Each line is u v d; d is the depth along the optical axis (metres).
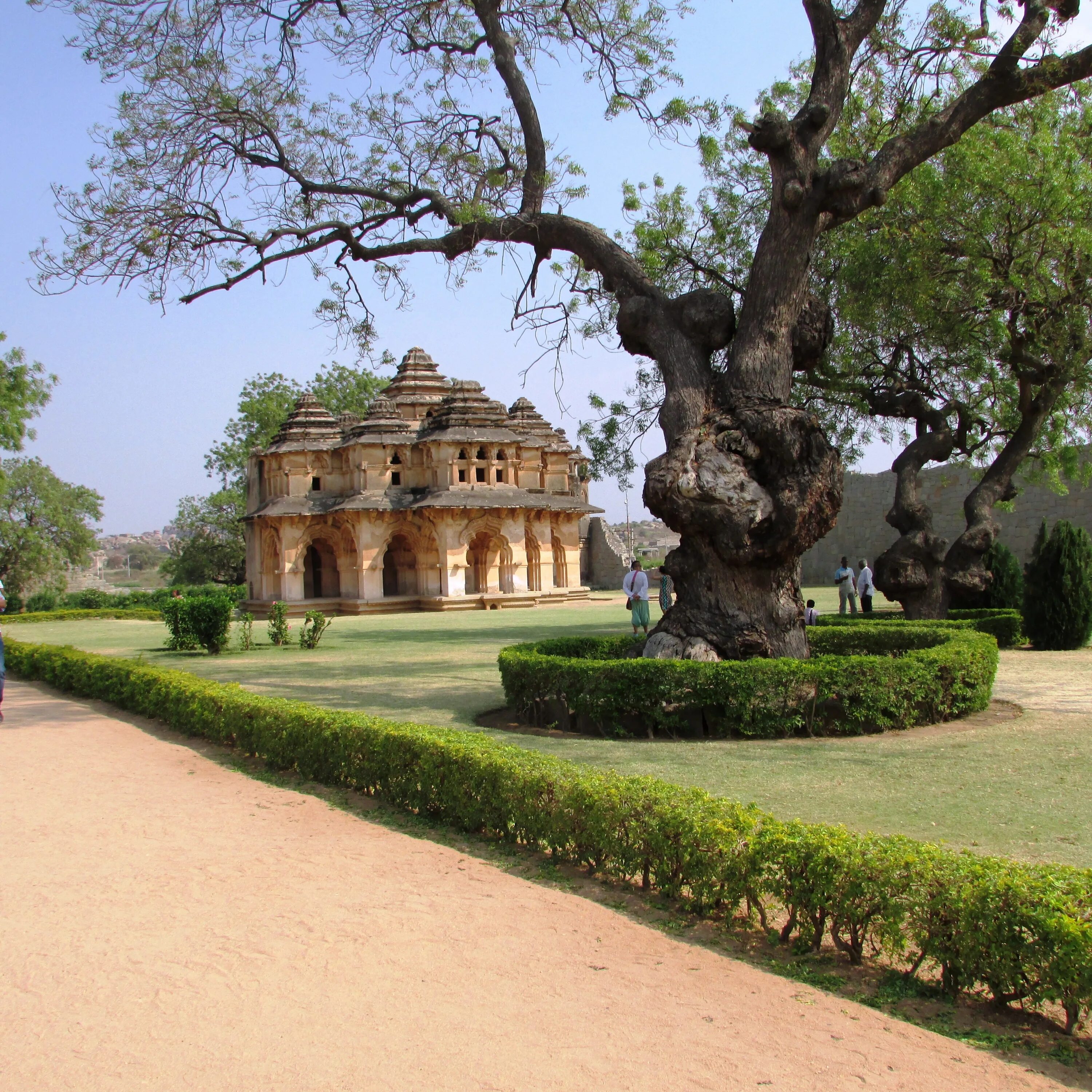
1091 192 15.95
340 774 8.55
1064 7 11.52
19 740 11.41
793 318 11.52
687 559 11.51
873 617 19.97
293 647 23.45
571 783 6.16
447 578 37.75
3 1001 4.23
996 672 13.24
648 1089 3.38
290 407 58.59
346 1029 3.88
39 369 41.09
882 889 4.35
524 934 4.91
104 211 13.00
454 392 40.38
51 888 5.77
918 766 8.32
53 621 41.28
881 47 13.65
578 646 13.19
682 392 11.55
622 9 14.33
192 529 67.44
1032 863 5.56
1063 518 31.55
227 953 4.71
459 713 11.98
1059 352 16.97
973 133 15.70
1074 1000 3.74
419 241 13.98
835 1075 3.47
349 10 14.00
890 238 16.03
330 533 39.78
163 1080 3.51
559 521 43.28
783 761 8.59
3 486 42.16
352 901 5.45
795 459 10.79
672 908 5.29
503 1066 3.55
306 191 14.31
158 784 8.80
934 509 37.19
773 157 11.12
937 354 19.06
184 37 13.18
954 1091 3.37
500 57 13.58
